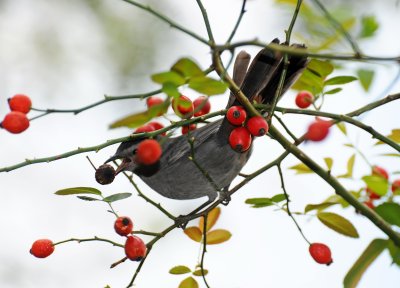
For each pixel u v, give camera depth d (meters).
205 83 6.57
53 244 8.13
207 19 7.55
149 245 8.18
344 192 7.89
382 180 7.73
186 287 8.34
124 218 7.89
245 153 11.12
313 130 7.81
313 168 8.09
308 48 6.81
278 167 8.45
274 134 8.38
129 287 8.10
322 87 8.71
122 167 11.40
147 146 7.33
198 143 10.98
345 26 7.03
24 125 7.82
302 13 7.04
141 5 6.90
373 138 8.30
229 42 7.00
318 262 8.27
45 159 7.83
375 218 7.74
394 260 7.79
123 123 6.82
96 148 8.01
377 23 6.86
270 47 6.62
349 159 9.05
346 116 8.36
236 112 8.25
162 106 6.73
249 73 9.55
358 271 7.61
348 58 6.62
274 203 8.41
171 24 6.87
